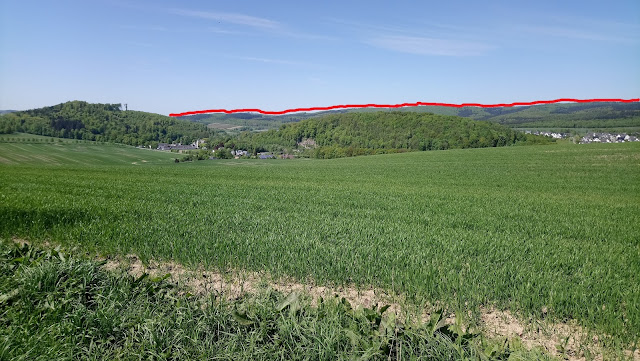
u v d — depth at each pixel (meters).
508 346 4.52
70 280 5.65
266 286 6.36
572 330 5.20
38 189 21.47
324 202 17.59
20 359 4.09
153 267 7.55
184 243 8.45
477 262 7.60
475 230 11.59
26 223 10.47
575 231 11.62
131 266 7.59
